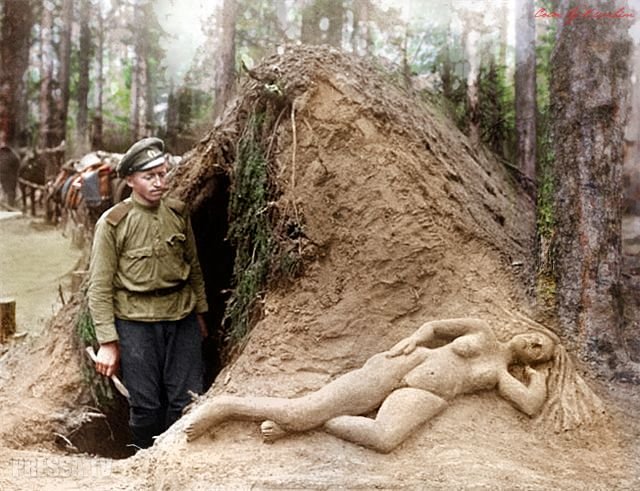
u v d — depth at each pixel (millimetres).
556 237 3271
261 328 3299
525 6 5082
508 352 2896
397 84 4383
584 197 3213
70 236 5352
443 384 2701
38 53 5547
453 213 3479
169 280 3480
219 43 5348
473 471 2406
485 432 2645
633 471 2477
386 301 3184
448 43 5344
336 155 3424
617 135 3227
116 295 3447
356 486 2324
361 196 3355
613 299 3158
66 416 3764
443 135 4363
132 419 3438
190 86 5406
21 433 3600
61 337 4234
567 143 3268
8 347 4871
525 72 5133
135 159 3412
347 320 3172
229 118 4094
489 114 5289
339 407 2637
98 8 5488
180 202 3625
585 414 2748
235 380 3121
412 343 2834
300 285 3338
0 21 5496
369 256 3266
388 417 2576
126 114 5516
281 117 3525
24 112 5578
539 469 2469
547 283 3266
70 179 5281
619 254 3211
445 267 3252
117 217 3428
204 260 4363
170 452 2662
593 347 3115
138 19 5438
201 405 2891
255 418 2643
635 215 3428
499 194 4484
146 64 5461
